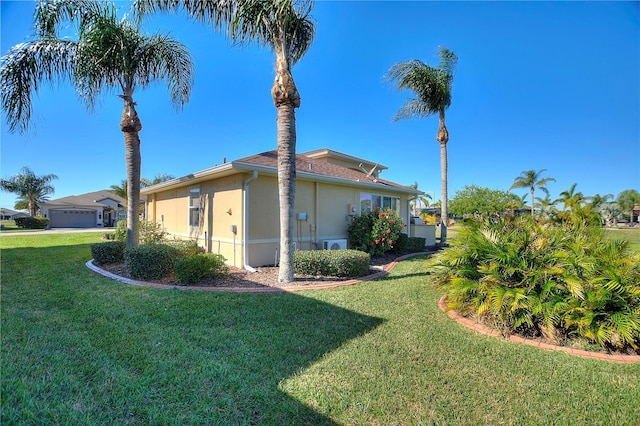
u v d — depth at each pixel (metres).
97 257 8.92
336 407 2.50
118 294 5.76
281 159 6.86
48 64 7.66
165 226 13.57
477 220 6.40
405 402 2.59
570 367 3.26
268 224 9.20
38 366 3.02
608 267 4.07
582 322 3.77
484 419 2.40
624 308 3.76
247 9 6.29
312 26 7.06
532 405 2.59
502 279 4.56
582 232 5.64
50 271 7.96
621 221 46.81
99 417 2.30
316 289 6.34
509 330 4.20
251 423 2.29
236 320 4.46
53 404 2.43
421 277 7.71
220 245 9.59
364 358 3.35
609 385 2.93
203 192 10.61
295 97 6.77
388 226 10.88
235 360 3.25
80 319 4.39
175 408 2.44
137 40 8.57
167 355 3.34
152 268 7.09
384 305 5.31
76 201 39.03
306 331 4.10
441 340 3.88
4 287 6.21
